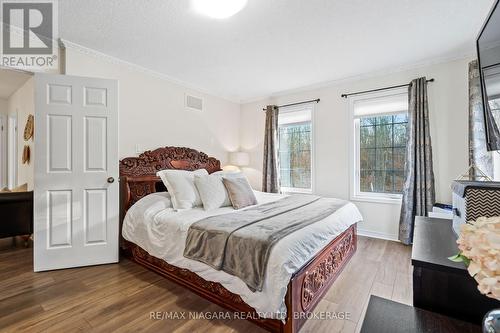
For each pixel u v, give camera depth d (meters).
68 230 2.46
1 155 4.97
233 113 4.89
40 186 2.36
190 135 4.03
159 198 2.71
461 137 2.94
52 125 2.40
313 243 1.75
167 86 3.67
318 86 4.02
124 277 2.29
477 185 1.10
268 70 3.44
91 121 2.54
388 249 3.03
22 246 3.04
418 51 2.86
